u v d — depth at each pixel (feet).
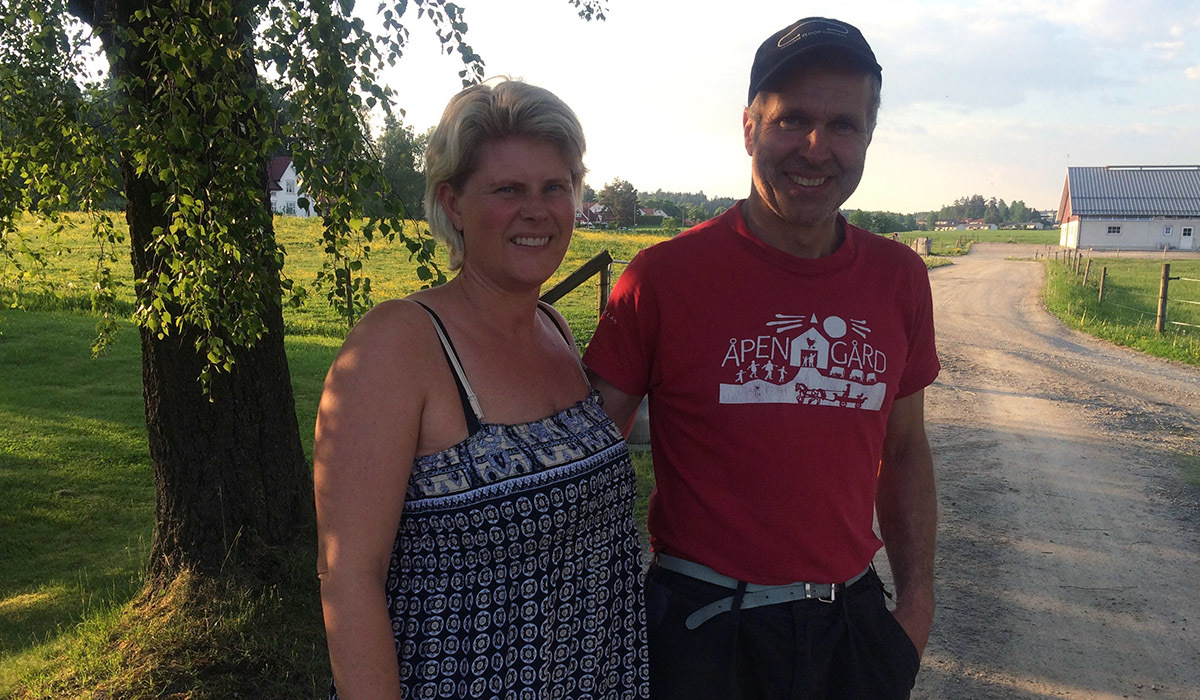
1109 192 195.42
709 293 5.74
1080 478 21.48
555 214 4.99
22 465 23.47
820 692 5.80
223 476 13.15
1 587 16.60
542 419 5.09
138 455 24.76
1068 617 13.82
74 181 14.93
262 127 10.54
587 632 5.14
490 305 5.14
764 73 5.65
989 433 26.25
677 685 5.77
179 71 9.59
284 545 13.61
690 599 5.81
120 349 39.22
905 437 6.86
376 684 4.32
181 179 9.87
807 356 5.68
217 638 11.96
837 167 5.59
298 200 11.13
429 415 4.69
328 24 9.72
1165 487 20.75
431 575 4.66
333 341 43.70
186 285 10.44
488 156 4.87
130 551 18.43
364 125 10.77
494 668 4.75
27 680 12.07
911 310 6.24
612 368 6.06
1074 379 35.94
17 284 19.31
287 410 13.93
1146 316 57.16
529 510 4.77
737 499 5.70
